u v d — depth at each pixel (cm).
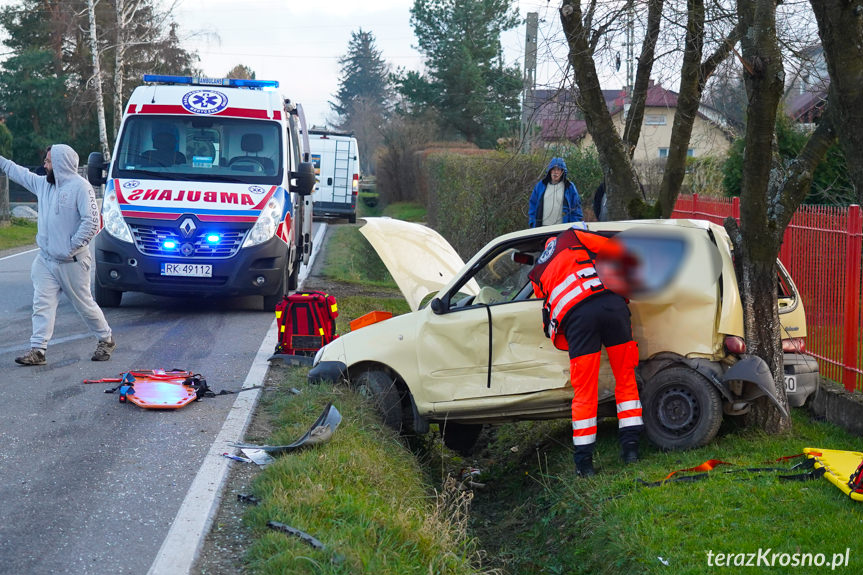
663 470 563
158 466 545
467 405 655
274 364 864
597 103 865
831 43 440
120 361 850
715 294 592
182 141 1212
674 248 602
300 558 395
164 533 444
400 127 4828
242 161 1213
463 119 4562
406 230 811
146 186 1171
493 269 687
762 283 609
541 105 920
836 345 723
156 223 1136
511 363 644
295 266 1398
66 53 5538
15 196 5144
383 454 602
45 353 875
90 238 810
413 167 4419
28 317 1123
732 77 859
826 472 516
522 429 789
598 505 530
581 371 579
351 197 3397
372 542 430
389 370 705
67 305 1259
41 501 480
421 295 768
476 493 692
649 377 607
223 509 480
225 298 1361
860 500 480
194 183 1180
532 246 680
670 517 489
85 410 667
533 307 639
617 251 590
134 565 407
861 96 436
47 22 5522
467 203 1783
